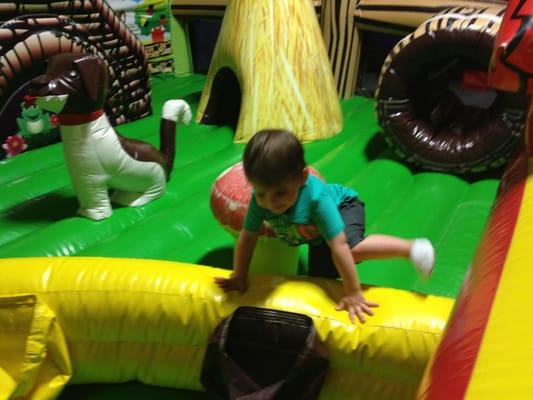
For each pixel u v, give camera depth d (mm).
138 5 4051
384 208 2150
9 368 1236
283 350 1153
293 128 2781
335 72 3756
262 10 2738
